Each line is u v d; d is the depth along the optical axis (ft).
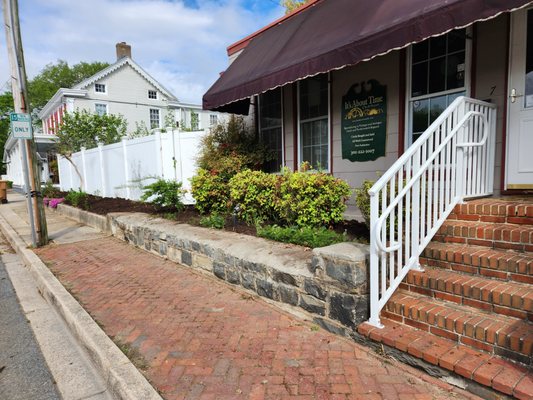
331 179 16.07
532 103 13.35
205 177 22.04
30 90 130.00
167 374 9.42
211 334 11.44
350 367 9.30
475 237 10.94
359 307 10.35
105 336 11.51
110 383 9.50
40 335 12.98
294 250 14.23
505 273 9.59
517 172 13.74
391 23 13.46
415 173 10.50
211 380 9.06
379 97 19.01
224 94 22.02
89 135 56.70
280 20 24.62
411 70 17.54
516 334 7.94
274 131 26.07
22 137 24.41
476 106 13.15
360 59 14.48
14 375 10.48
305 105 23.45
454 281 9.80
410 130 17.76
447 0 11.93
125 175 36.01
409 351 8.89
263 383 8.82
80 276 18.31
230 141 25.53
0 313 15.05
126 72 81.46
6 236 32.35
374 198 9.66
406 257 10.48
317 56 16.14
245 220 19.86
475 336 8.48
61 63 143.95
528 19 13.30
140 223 23.30
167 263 19.66
